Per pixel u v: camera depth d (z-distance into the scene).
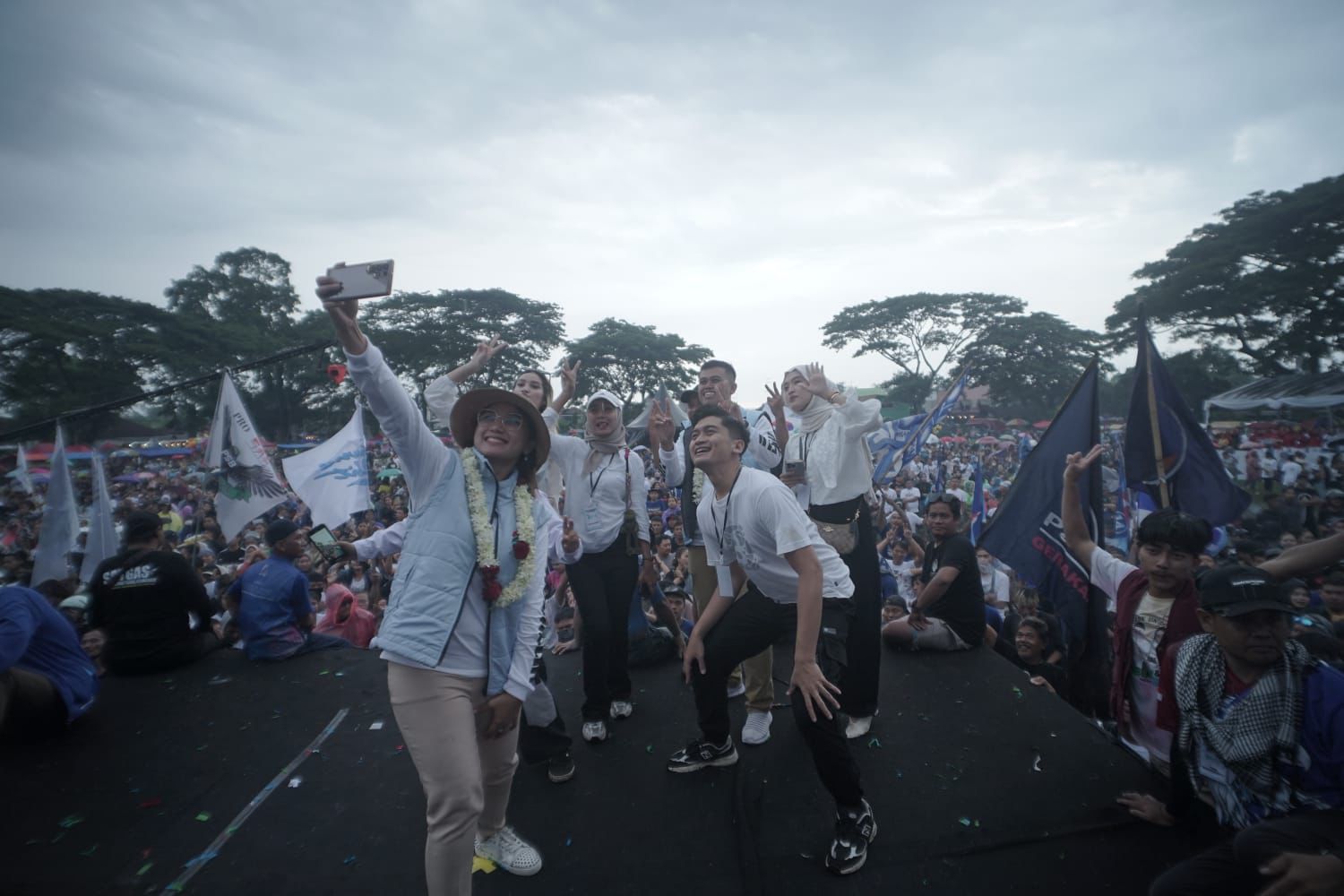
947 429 47.22
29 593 3.73
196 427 49.97
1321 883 1.75
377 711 4.00
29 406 41.81
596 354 62.69
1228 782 2.37
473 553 2.33
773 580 2.91
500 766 2.53
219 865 2.71
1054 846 2.71
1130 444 4.61
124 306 47.72
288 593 4.82
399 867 2.68
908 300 58.50
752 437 4.55
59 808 3.10
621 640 3.82
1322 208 37.56
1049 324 55.81
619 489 3.74
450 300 57.97
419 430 2.36
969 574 4.63
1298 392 31.03
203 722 3.90
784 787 3.14
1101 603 4.23
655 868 2.64
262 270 61.22
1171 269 43.66
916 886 2.53
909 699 3.98
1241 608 2.18
